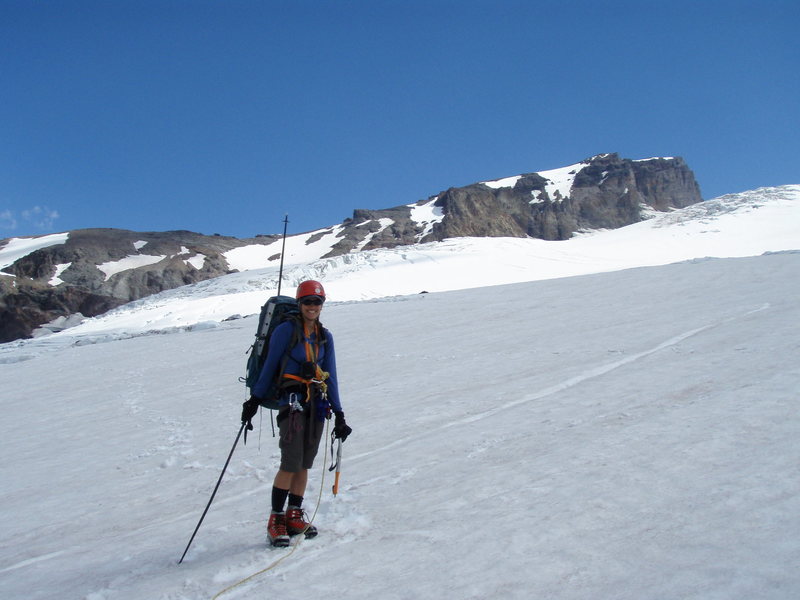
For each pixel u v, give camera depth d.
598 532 3.94
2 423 12.56
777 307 13.66
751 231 96.69
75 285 138.50
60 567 4.92
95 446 9.73
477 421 7.83
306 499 5.59
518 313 19.28
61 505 6.92
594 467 5.19
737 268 22.66
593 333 14.01
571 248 94.00
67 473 8.32
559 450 5.89
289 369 4.73
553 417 7.34
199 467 7.72
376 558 4.05
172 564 4.52
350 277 73.88
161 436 9.80
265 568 4.16
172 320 49.41
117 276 143.38
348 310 25.86
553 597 3.25
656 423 6.29
